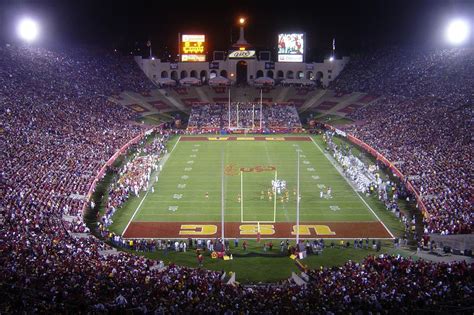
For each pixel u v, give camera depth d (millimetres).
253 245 45844
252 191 60500
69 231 42938
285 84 124875
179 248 44594
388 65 116625
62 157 62500
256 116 103688
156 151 78125
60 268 29594
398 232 48906
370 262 36312
